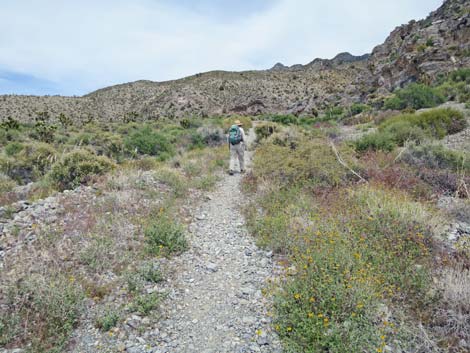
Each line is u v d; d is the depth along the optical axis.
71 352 2.72
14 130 22.14
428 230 4.46
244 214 6.25
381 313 2.92
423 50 36.31
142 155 15.25
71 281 3.48
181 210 6.36
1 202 7.16
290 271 3.75
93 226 4.95
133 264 4.09
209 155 13.04
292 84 85.44
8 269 3.73
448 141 11.62
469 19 34.09
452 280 3.24
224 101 81.69
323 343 2.51
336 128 20.97
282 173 7.73
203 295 3.60
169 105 80.81
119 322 3.07
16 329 2.82
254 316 3.18
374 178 7.15
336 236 4.18
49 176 8.36
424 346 2.64
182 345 2.81
